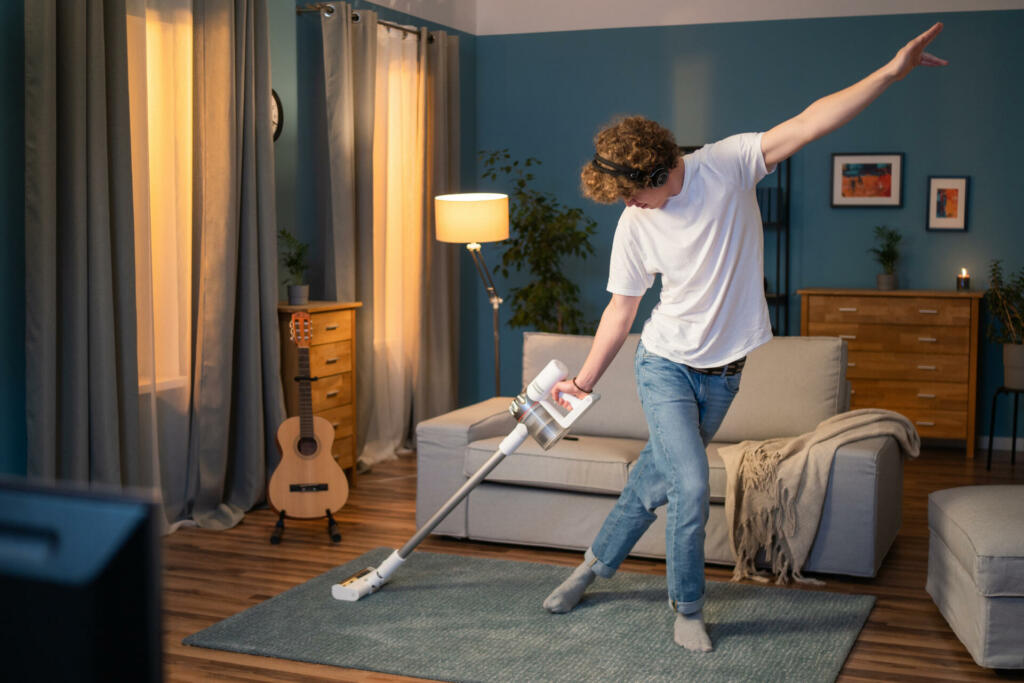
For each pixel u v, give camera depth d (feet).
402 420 18.92
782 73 20.02
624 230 8.46
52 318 10.89
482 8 21.80
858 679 8.27
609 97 21.09
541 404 9.22
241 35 13.62
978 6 18.86
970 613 8.54
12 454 11.16
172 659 8.76
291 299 15.07
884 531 11.12
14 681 1.47
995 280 18.57
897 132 19.48
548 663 8.58
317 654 8.80
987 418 19.15
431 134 19.58
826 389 12.16
